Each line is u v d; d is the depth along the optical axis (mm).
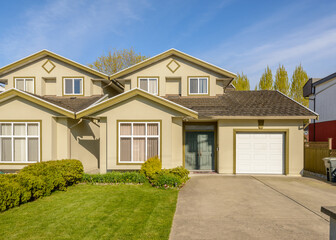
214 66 14062
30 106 11016
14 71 15156
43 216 6109
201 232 5246
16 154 11008
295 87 34375
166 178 9094
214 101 13734
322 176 11711
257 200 7590
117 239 4867
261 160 12422
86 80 15078
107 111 10969
